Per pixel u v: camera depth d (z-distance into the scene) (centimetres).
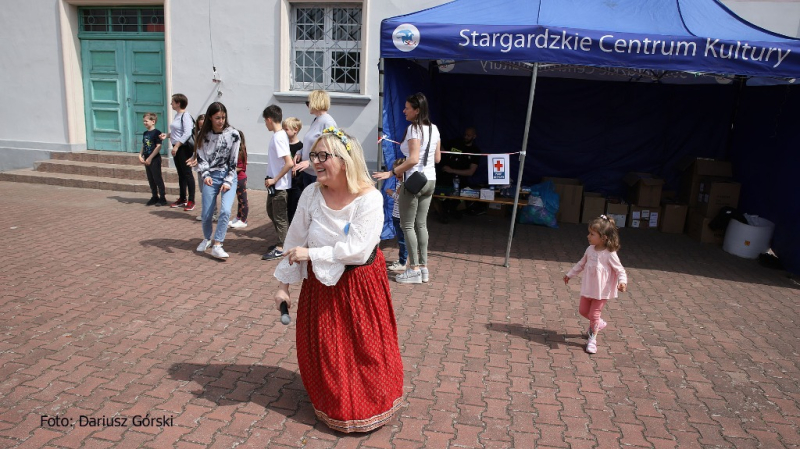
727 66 534
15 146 1054
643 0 629
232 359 374
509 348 411
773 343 442
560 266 628
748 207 757
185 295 486
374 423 296
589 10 605
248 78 956
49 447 274
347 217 284
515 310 488
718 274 625
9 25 1024
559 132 894
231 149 575
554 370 381
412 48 563
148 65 1017
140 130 1046
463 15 591
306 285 300
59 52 1016
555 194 827
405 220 527
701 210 789
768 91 748
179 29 964
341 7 920
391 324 306
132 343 390
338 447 287
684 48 532
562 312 489
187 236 682
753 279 612
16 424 291
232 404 320
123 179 981
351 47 929
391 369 302
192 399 323
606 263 402
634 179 840
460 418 318
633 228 838
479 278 572
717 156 859
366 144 933
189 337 404
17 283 496
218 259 592
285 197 585
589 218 848
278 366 367
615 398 348
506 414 324
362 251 278
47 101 1039
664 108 866
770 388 369
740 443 305
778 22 802
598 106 879
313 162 279
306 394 336
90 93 1050
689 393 358
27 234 662
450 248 686
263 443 287
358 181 283
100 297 472
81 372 347
